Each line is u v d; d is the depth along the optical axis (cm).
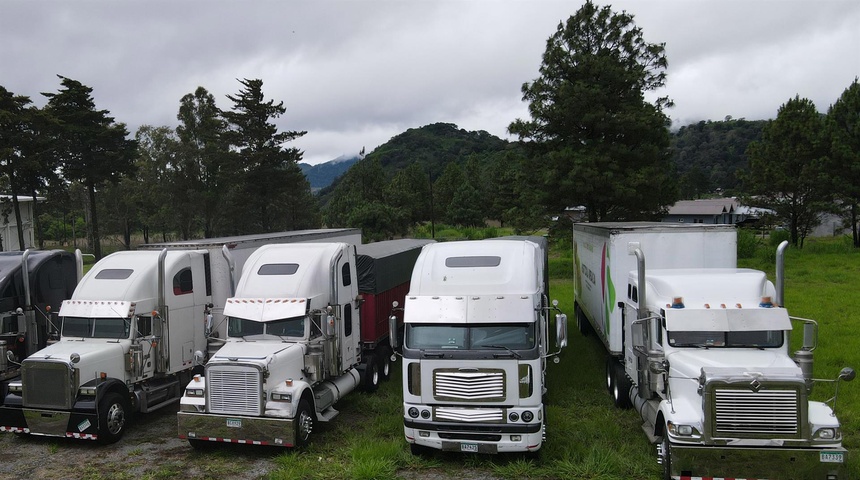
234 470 902
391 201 6800
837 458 692
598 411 1108
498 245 1032
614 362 1173
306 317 1062
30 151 3781
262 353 985
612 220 3136
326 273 1125
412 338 916
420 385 889
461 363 874
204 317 1204
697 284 902
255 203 4644
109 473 898
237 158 4522
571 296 2567
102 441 1009
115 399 1038
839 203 4269
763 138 4500
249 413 935
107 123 4512
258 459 948
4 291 1183
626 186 2903
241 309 1070
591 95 2911
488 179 9394
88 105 4378
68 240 8394
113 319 1102
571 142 3106
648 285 953
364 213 5347
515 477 838
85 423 995
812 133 4141
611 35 3066
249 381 934
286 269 1111
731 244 1134
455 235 6469
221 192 5375
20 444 1040
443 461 907
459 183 8706
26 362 1006
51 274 1302
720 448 715
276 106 4597
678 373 813
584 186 2936
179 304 1191
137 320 1107
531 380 864
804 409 700
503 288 930
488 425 862
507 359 866
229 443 1016
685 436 733
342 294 1173
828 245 4275
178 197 5453
